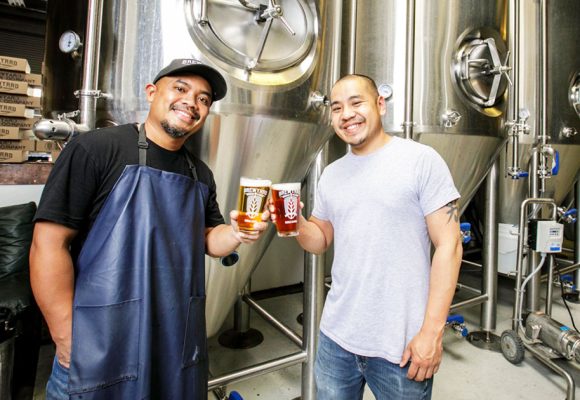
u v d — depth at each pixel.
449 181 0.91
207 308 1.45
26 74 2.00
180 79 0.85
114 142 0.83
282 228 0.83
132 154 0.85
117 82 1.07
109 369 0.80
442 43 1.58
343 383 1.04
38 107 2.06
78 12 1.18
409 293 0.92
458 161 1.73
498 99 1.74
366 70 1.71
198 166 1.00
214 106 1.07
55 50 1.31
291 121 1.22
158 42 1.04
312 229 1.10
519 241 1.93
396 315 0.91
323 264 1.56
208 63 1.05
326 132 1.41
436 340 0.87
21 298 1.40
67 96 1.24
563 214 2.04
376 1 1.67
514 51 2.01
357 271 0.96
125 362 0.82
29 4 2.72
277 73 1.18
